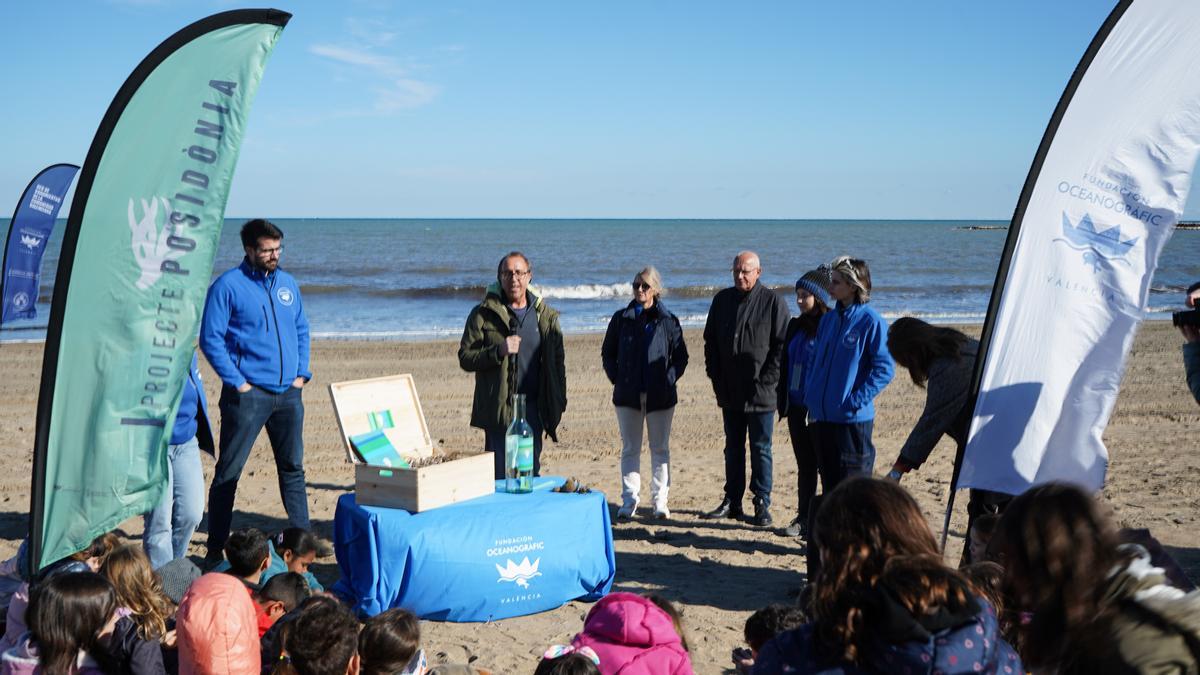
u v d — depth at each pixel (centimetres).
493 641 474
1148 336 1861
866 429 554
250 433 588
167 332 346
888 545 209
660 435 731
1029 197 401
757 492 717
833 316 567
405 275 4100
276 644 348
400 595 477
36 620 314
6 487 797
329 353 1630
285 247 6675
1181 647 205
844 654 203
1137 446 976
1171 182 392
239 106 349
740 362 706
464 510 492
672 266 5066
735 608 543
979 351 415
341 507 506
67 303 331
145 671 328
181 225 345
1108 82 392
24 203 828
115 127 331
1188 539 659
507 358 613
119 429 342
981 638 200
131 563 370
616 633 361
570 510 522
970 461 418
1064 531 215
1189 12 385
